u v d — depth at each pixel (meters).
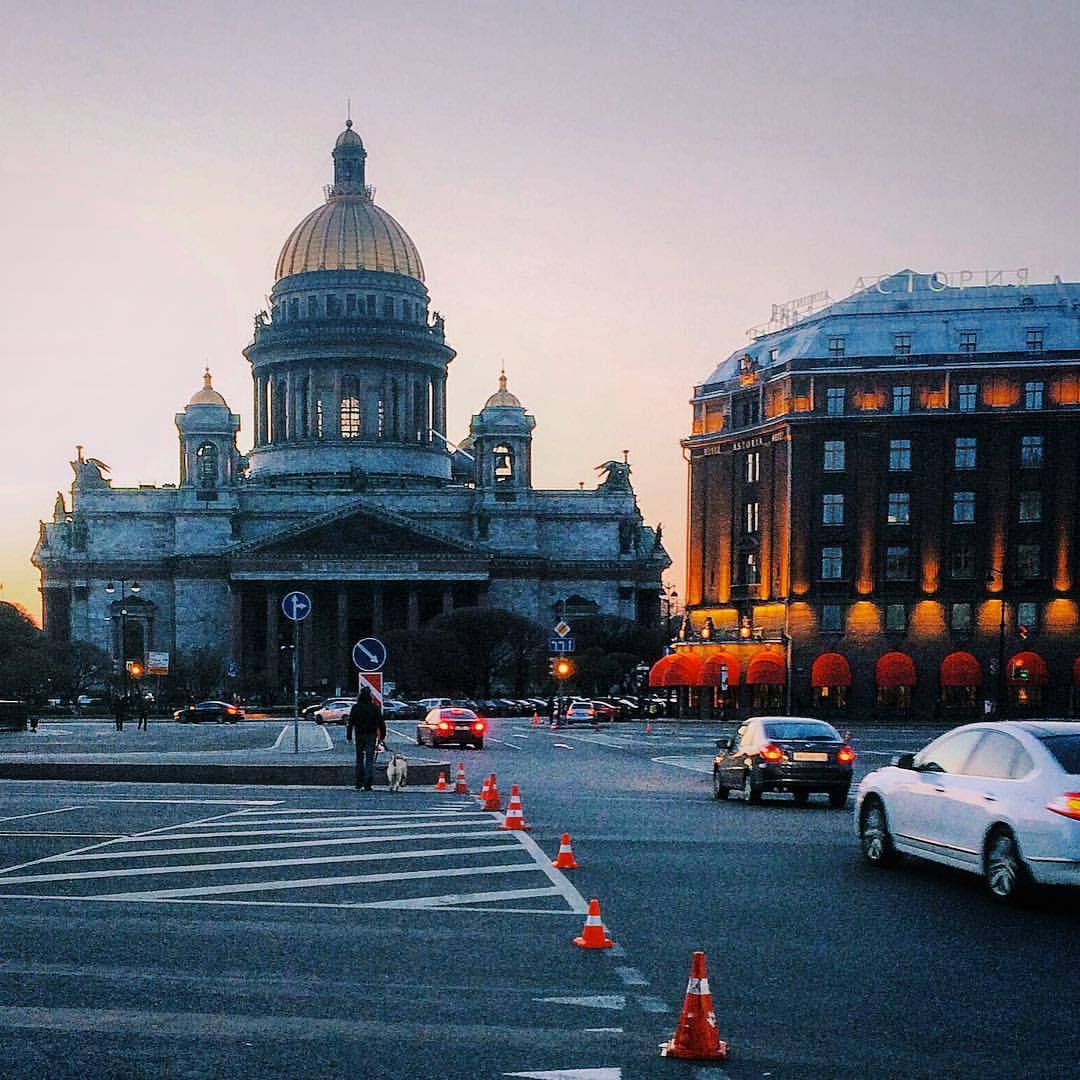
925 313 106.69
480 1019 11.00
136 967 12.82
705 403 118.50
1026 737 17.75
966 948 14.19
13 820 25.59
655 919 15.56
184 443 183.00
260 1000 11.57
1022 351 101.94
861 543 102.94
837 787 31.11
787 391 105.94
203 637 178.62
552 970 12.80
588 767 47.00
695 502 117.31
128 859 20.00
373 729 34.44
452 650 146.62
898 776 20.22
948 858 18.52
